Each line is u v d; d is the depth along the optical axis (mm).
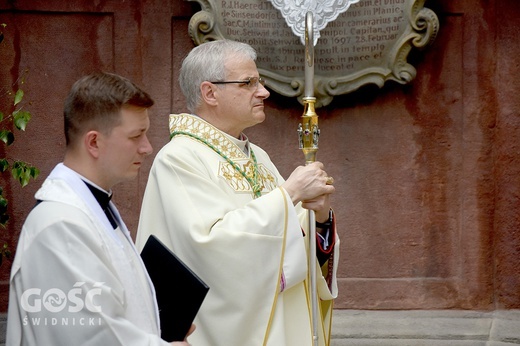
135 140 3838
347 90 8055
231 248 5145
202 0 7977
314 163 5426
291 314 5418
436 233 8320
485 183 8273
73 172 3766
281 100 8281
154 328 3879
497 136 8258
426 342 7930
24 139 8266
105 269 3584
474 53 8227
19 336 3631
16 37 8227
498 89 8242
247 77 5555
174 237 5312
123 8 8258
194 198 5324
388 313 8273
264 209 5215
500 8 8203
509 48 8203
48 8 8211
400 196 8320
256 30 8039
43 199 3686
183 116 5707
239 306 5180
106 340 3502
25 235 3604
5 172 8258
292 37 8031
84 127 3771
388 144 8305
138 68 8281
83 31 8266
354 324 8125
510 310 8281
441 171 8297
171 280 4117
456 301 8312
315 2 7727
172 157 5457
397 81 8031
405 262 8344
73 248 3539
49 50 8242
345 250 8344
